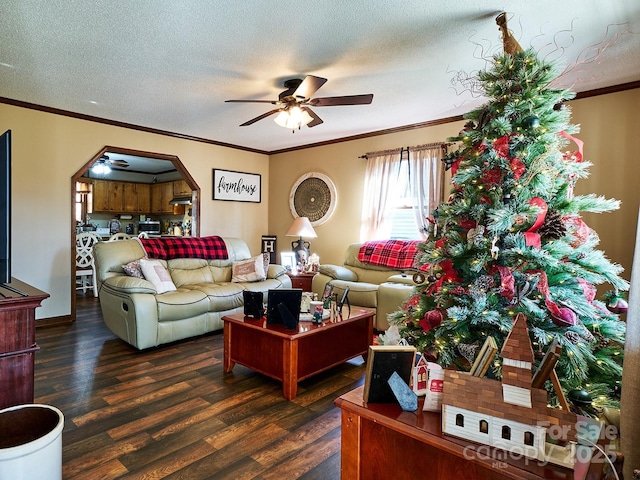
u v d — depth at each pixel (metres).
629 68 2.85
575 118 3.35
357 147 5.14
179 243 4.39
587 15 2.17
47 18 2.25
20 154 3.90
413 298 1.96
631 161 3.10
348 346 3.05
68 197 4.23
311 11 2.17
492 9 2.13
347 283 4.20
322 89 3.38
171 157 5.11
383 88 3.34
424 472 1.20
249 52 2.68
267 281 4.43
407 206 4.61
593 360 1.45
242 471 1.73
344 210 5.29
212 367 3.01
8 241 1.82
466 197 1.75
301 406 2.38
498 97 1.72
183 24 2.32
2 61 2.86
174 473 1.71
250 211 6.12
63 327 4.05
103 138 4.46
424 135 4.46
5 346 1.62
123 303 3.36
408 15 2.20
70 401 2.38
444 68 2.93
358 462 1.32
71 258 4.27
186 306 3.54
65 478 1.65
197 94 3.58
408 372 1.33
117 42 2.54
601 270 1.57
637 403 1.18
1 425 1.50
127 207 8.66
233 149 5.84
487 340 1.17
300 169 5.87
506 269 1.55
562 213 1.62
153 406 2.34
